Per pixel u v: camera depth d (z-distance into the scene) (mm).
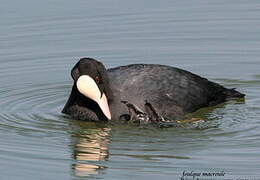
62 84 16828
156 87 14461
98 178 11719
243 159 12273
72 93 14531
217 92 15320
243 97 15492
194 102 14695
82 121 14406
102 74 14016
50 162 12469
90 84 13891
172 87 14570
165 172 11859
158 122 14070
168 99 14398
